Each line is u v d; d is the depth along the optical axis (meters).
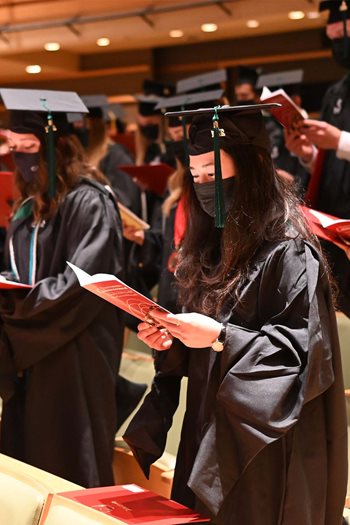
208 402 2.59
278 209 2.63
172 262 3.95
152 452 2.87
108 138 6.65
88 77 10.26
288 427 2.39
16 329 3.84
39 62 9.21
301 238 2.58
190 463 2.72
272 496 2.53
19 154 3.94
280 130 6.07
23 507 2.60
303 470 2.54
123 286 2.40
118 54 9.81
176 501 2.79
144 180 5.61
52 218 3.91
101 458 3.90
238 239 2.61
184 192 2.84
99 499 2.62
